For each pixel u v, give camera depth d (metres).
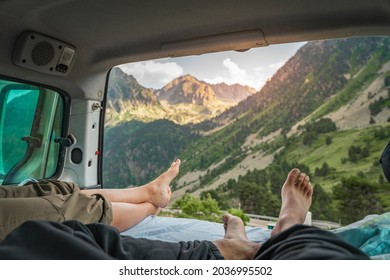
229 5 1.55
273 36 1.71
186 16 1.67
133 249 0.81
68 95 2.33
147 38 1.95
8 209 1.16
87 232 0.71
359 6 1.45
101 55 2.21
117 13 1.66
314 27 1.61
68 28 1.84
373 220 1.35
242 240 1.20
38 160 2.30
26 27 1.78
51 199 1.29
